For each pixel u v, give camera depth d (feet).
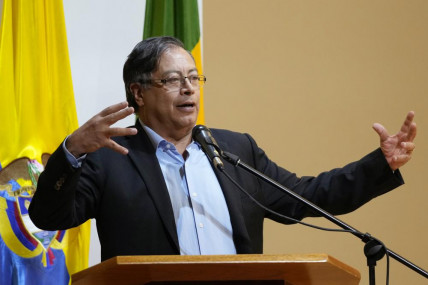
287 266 8.15
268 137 24.95
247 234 12.11
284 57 25.59
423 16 27.30
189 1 19.22
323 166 25.38
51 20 16.87
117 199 11.96
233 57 25.04
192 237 12.02
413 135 12.04
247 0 25.50
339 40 26.30
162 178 12.26
